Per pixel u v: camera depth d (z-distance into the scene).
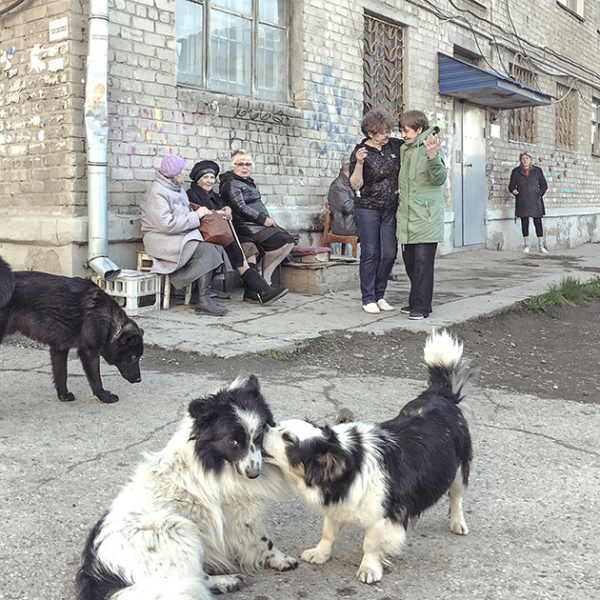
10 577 2.58
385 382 5.41
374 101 11.52
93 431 4.07
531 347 7.01
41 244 7.42
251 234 8.05
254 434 2.57
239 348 5.80
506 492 3.48
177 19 8.38
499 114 15.11
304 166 9.97
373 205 7.19
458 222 13.88
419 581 2.65
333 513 2.64
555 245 18.05
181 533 2.41
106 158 7.12
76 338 4.48
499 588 2.60
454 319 7.04
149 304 7.30
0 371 5.36
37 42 7.37
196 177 7.86
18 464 3.57
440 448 2.87
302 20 9.78
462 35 13.55
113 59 7.43
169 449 2.74
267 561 2.76
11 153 7.76
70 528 2.95
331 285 8.65
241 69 9.30
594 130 21.00
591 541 2.99
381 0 11.20
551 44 17.61
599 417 4.80
